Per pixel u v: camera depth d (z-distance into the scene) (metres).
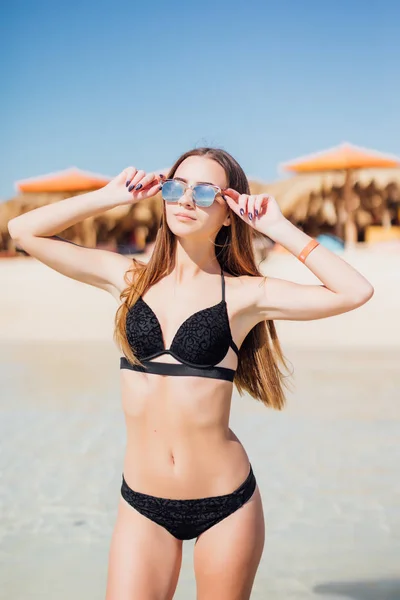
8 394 9.14
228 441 2.78
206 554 2.73
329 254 2.77
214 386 2.72
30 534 4.73
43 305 17.44
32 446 6.74
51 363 11.70
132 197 2.86
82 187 28.66
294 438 6.95
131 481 2.77
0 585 4.01
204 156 2.88
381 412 7.92
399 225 29.80
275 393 3.04
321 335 14.23
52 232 2.89
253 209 2.79
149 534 2.72
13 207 28.86
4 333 14.95
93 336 14.72
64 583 4.04
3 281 20.17
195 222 2.77
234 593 2.73
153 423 2.73
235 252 2.93
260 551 2.80
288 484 5.64
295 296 2.78
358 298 2.72
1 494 5.46
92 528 4.84
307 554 4.43
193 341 2.71
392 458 6.25
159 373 2.72
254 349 2.99
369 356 12.09
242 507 2.75
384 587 4.00
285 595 3.93
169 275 2.85
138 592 2.62
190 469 2.71
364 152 27.55
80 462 6.24
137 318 2.76
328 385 9.48
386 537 4.63
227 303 2.81
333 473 5.87
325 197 28.33
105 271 2.96
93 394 9.10
